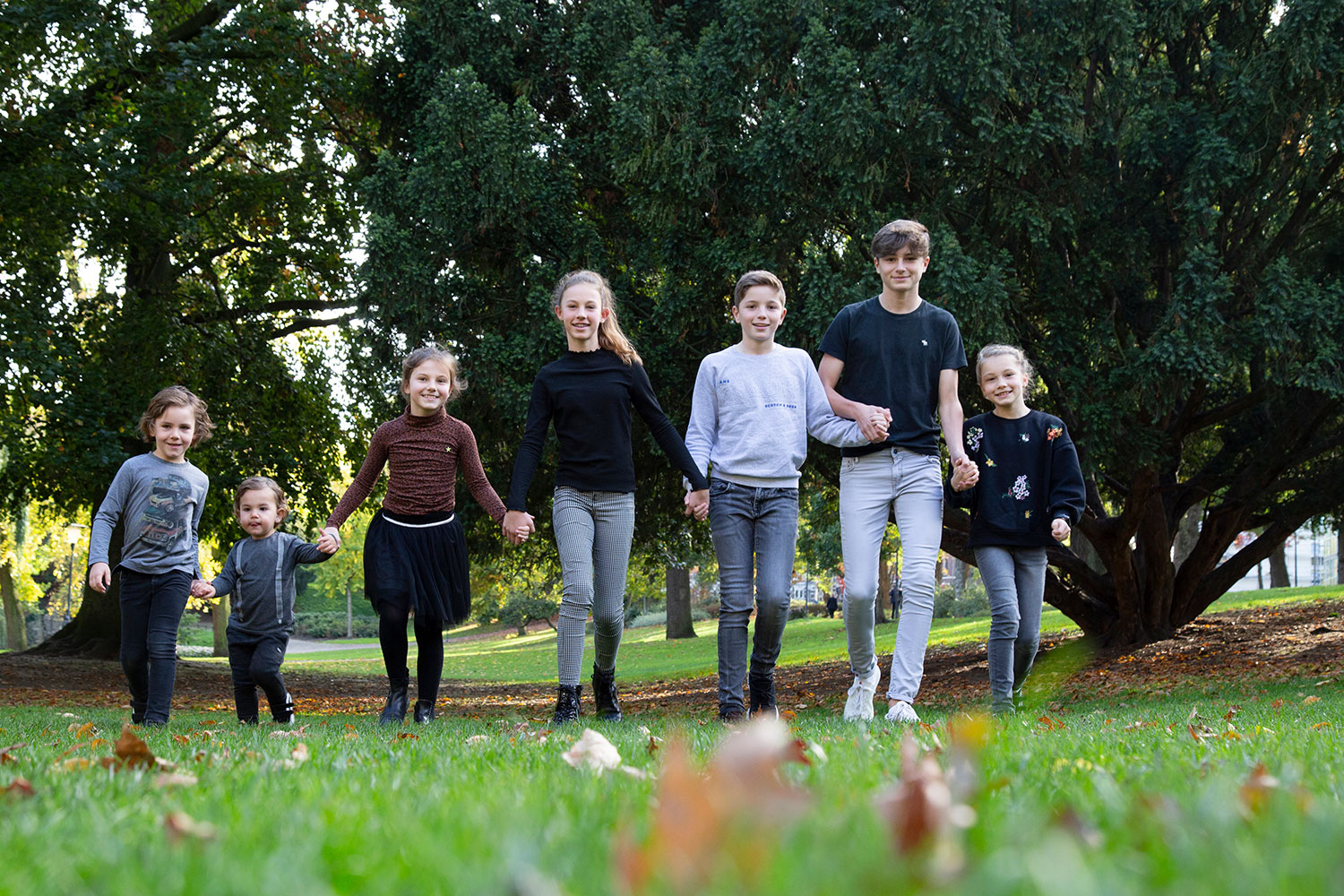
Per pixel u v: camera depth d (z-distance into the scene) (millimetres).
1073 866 635
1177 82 9602
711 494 4730
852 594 4676
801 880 639
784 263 9094
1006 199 8938
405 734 3529
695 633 37656
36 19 11203
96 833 1055
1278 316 8125
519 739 3117
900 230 4773
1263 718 4152
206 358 14211
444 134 9891
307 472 15594
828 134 8633
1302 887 663
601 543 4859
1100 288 9086
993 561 4980
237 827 1087
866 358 4789
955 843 815
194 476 5168
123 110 12625
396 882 781
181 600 5035
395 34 11469
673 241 9609
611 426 4805
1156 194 9016
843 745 2408
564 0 11133
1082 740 2531
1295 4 8039
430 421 5023
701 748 2393
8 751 2510
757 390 4672
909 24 8992
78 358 12320
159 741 3176
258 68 12898
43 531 33625
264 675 5254
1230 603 18812
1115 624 12430
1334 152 8797
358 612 71625
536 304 9484
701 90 9453
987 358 5129
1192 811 1076
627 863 640
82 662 16016
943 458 10570
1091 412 8617
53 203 11711
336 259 14586
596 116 10734
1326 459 10812
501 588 44875
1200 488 11891
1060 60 8578
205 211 13898
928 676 12609
